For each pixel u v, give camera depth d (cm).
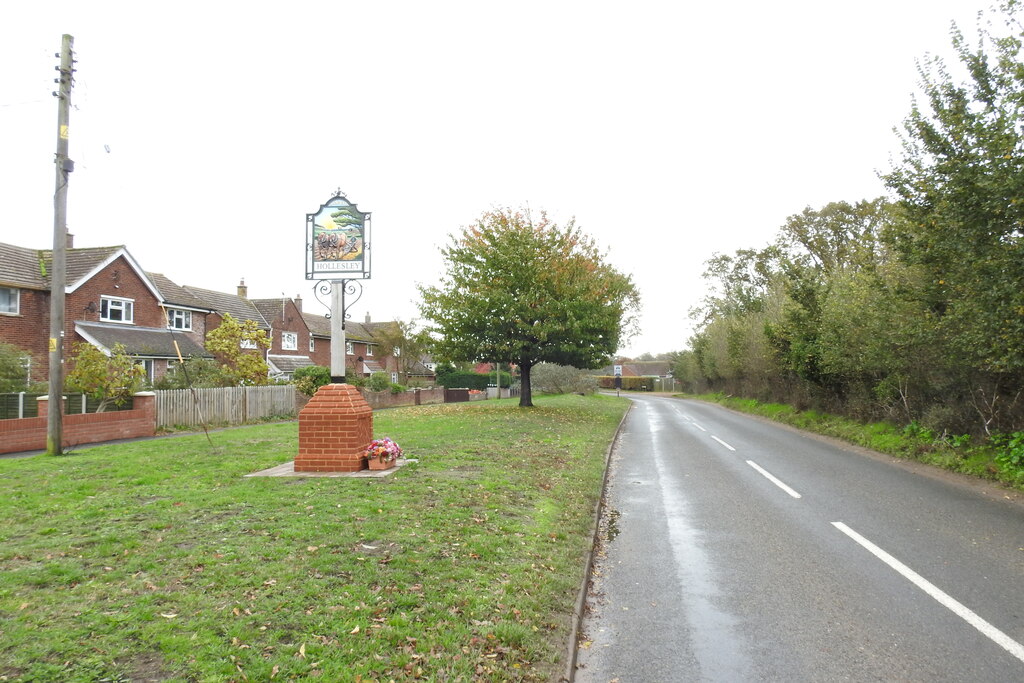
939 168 1161
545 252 2500
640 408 3944
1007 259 1014
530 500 880
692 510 913
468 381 5631
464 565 582
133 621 432
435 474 1002
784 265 2425
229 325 2788
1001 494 1009
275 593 488
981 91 1107
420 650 414
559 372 5284
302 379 3228
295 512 732
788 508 912
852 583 587
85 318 2781
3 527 661
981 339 1106
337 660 390
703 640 472
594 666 433
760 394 3569
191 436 1798
